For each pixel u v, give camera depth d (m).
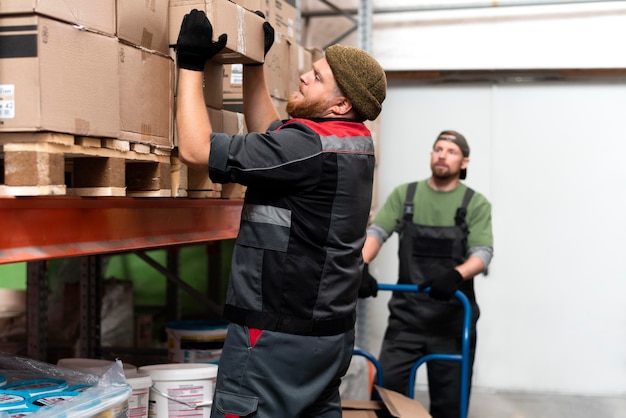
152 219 1.96
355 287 1.96
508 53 5.11
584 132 5.20
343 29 5.45
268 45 2.13
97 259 3.26
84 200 1.63
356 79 1.89
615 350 5.21
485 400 5.05
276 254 1.81
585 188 5.21
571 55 5.03
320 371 1.87
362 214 1.92
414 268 3.44
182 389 2.15
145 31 1.72
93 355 3.25
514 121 5.27
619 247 5.19
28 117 1.37
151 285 5.29
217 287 5.21
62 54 1.42
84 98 1.48
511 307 5.32
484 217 3.39
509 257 5.31
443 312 3.35
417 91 5.39
